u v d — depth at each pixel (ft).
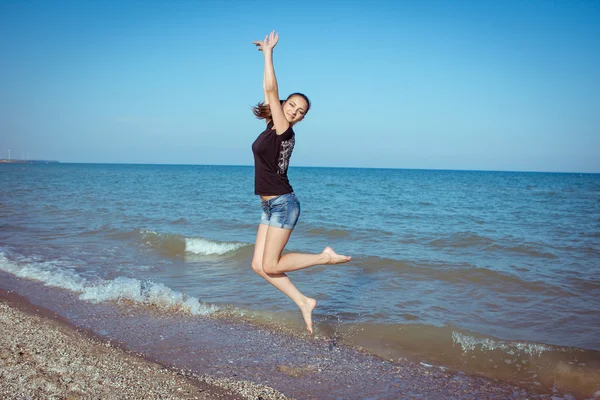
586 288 26.32
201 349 17.38
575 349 17.57
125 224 50.24
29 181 147.02
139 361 15.60
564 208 75.00
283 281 13.32
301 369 15.94
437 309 22.31
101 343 17.29
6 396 12.07
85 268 29.81
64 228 46.39
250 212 64.18
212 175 231.91
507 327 20.25
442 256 34.71
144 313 21.48
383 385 14.94
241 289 25.59
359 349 17.89
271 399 13.44
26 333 17.66
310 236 44.21
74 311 21.36
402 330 19.47
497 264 32.24
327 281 26.99
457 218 59.93
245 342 18.24
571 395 14.55
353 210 68.74
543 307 22.95
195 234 44.60
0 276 27.32
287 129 11.78
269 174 12.16
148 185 131.64
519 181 202.69
